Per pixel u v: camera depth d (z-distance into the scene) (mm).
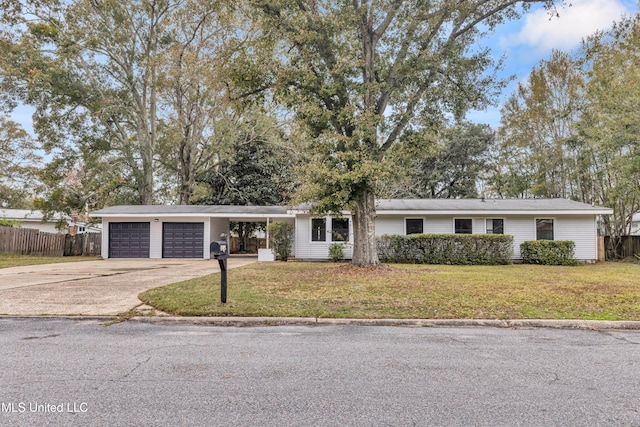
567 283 10062
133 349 4762
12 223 26094
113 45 24344
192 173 28391
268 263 17297
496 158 32969
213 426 2773
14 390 3432
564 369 4086
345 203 11883
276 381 3680
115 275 12164
